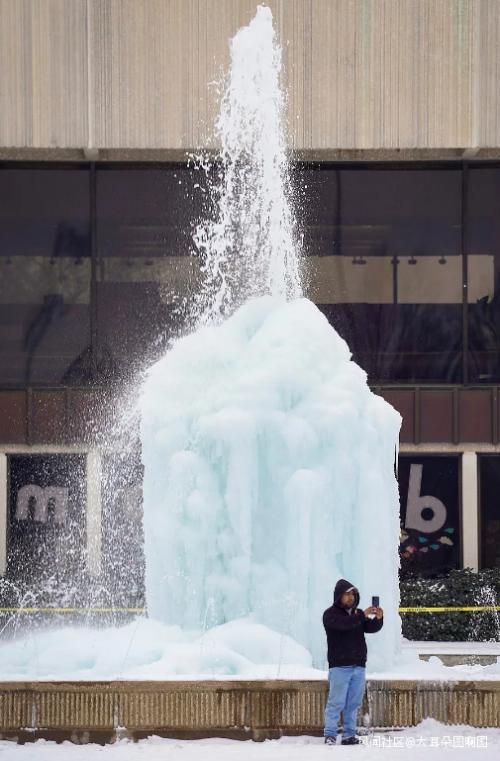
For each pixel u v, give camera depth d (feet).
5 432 215.10
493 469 217.36
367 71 208.54
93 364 216.33
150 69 207.72
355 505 117.29
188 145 207.51
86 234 217.97
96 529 212.64
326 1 208.54
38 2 208.13
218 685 93.50
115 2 207.62
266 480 117.91
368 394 122.01
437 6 208.95
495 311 217.97
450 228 218.79
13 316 217.77
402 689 95.30
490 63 209.05
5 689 92.89
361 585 116.47
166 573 117.80
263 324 125.18
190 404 120.47
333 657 92.17
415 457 217.15
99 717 92.73
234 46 177.27
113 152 211.61
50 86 208.23
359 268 218.38
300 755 85.46
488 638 172.76
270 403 118.11
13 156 214.48
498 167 218.38
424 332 218.38
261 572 116.37
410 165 219.00
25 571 212.23
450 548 215.92
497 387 216.54
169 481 118.73
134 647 108.27
